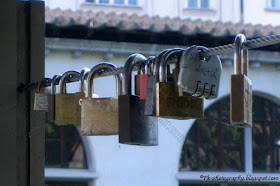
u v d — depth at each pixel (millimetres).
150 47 11141
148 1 13117
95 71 4188
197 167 12477
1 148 5023
